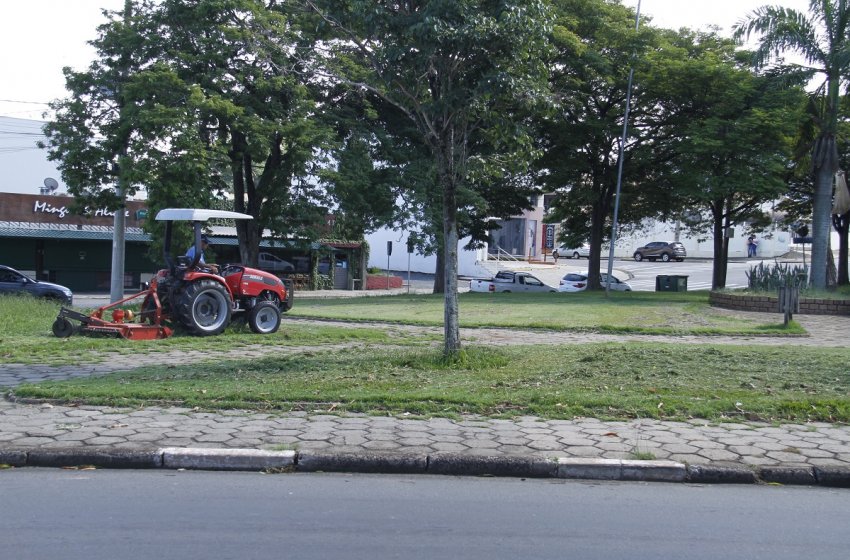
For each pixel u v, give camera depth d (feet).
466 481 20.15
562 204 118.42
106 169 81.82
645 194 109.29
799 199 123.54
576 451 21.39
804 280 78.69
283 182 83.10
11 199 124.16
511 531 16.66
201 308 47.50
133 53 80.69
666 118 99.60
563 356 36.76
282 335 49.08
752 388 28.96
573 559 15.20
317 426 23.58
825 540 16.47
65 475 20.11
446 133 34.04
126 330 44.98
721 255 106.83
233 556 15.06
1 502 17.99
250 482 19.77
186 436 22.31
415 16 31.35
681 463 20.52
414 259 210.79
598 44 94.84
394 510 17.87
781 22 75.25
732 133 86.28
